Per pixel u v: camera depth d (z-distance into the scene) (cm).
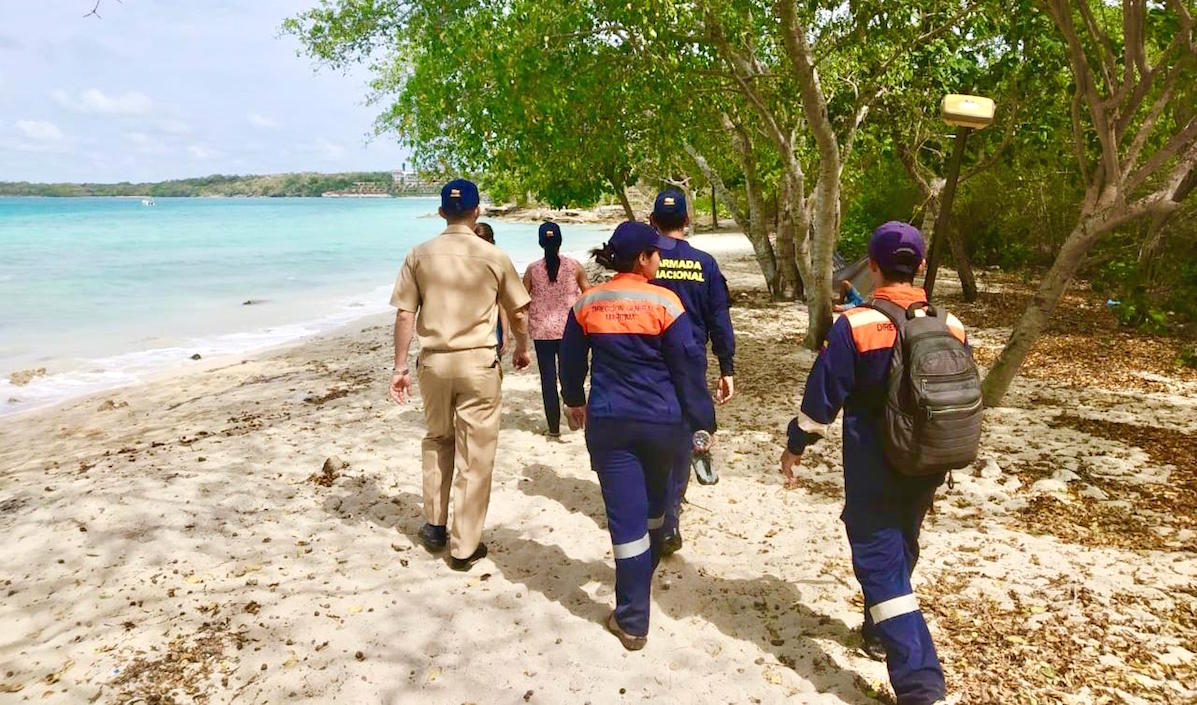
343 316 1625
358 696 302
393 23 1213
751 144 1222
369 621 355
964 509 476
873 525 286
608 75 841
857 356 275
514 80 823
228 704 298
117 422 812
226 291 2034
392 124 1338
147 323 1530
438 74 1007
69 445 726
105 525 460
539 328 612
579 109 882
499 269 397
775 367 897
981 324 1176
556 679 313
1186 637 332
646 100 870
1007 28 948
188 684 309
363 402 790
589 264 2469
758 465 564
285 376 997
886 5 822
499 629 350
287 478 543
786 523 463
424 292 393
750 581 392
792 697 300
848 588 384
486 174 1166
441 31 938
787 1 714
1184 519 452
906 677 278
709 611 364
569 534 449
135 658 327
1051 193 1564
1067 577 386
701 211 5050
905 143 1165
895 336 272
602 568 408
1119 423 650
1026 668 312
